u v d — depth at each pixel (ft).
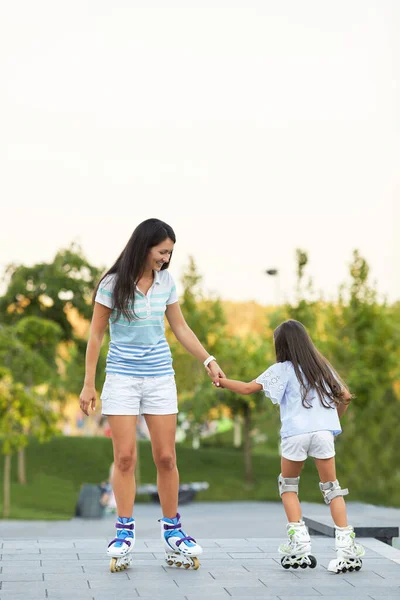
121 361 24.88
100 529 85.46
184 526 86.17
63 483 156.87
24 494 144.46
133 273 24.56
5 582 22.63
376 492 148.25
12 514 119.14
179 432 201.05
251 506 132.36
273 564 25.73
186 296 185.78
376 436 152.46
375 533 31.24
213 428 225.76
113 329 25.04
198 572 24.35
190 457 184.75
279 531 79.30
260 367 178.09
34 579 23.06
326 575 23.98
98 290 25.05
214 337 183.11
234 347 182.50
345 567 24.18
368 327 169.99
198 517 103.96
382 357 165.99
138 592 21.47
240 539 31.14
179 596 21.04
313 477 162.20
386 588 22.20
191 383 180.04
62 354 174.50
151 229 24.61
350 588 22.18
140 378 24.88
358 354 165.78
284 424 25.45
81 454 174.60
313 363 25.55
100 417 164.76
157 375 25.04
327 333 171.94
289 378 25.53
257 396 172.55
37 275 170.09
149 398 25.04
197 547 24.64
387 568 25.05
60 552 27.48
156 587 22.12
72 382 171.01
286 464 25.46
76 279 171.22
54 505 136.77
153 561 26.07
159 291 25.04
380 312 171.63
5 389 122.93
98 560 26.00
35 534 79.97
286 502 25.32
